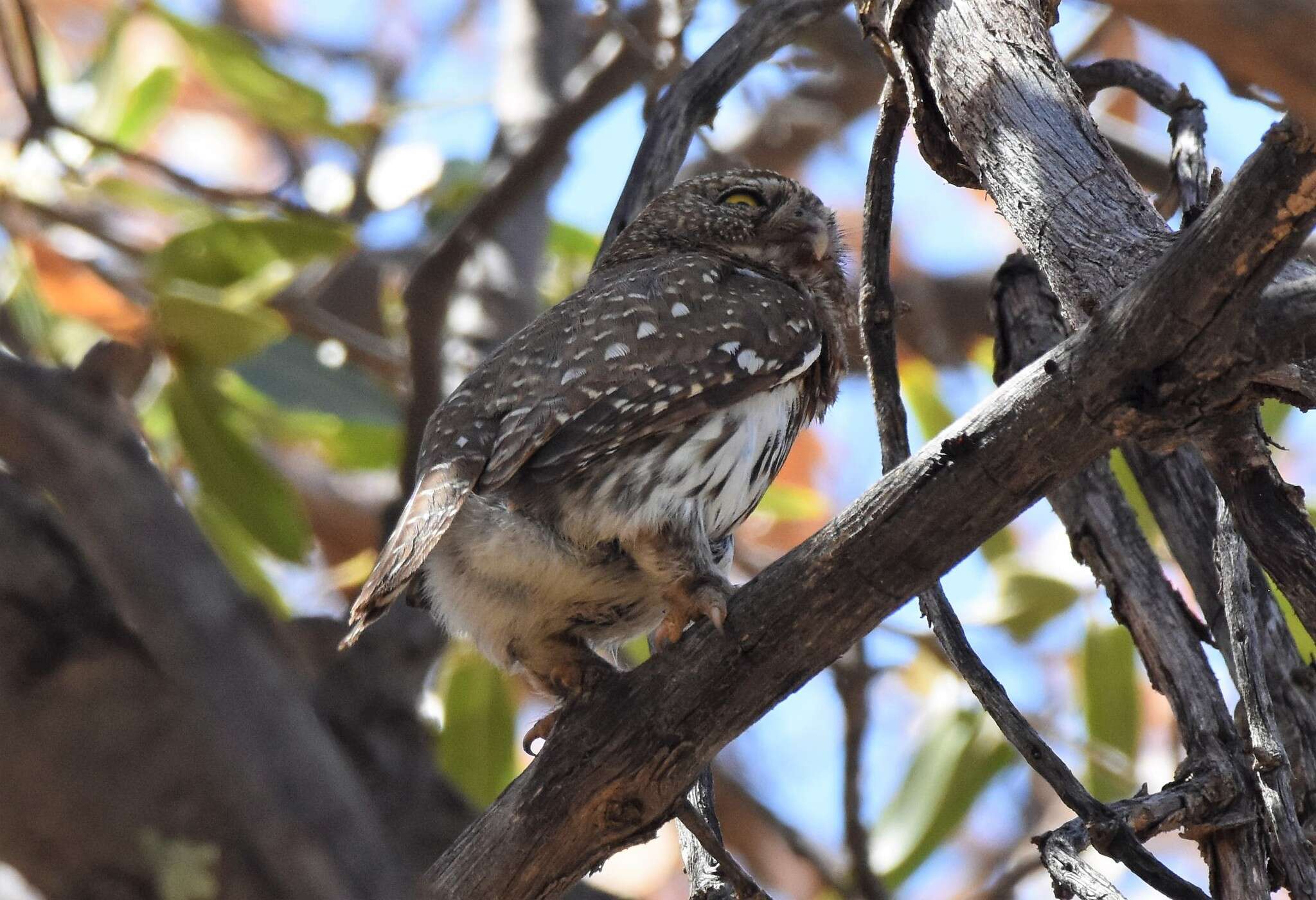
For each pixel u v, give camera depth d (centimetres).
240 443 1105
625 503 853
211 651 353
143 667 369
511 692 1277
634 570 872
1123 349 576
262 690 354
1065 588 1229
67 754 362
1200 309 555
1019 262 911
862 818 1167
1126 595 815
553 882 736
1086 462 611
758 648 682
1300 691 768
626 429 864
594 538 854
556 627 894
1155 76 873
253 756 349
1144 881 667
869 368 811
